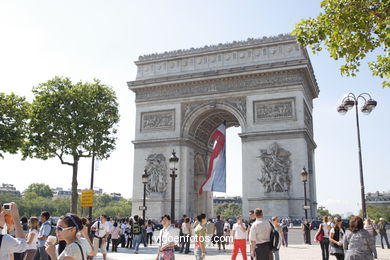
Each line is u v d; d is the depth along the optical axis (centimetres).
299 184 8325
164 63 10212
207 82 9638
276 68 8888
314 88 10319
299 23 2988
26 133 8381
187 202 9288
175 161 5044
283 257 4241
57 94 8475
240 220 3262
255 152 8806
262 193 8512
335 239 2820
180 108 9775
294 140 8556
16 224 1368
